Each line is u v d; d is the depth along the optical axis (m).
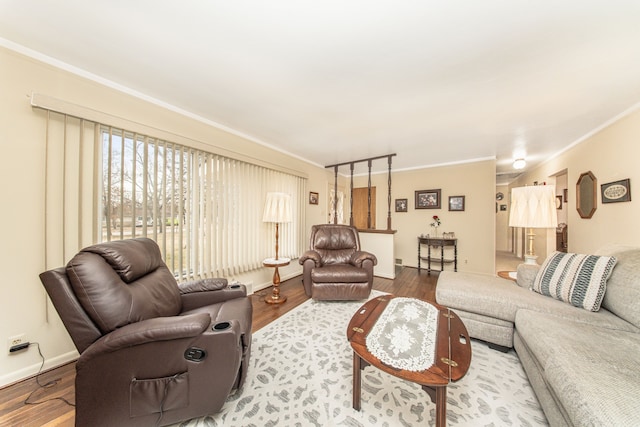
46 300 1.53
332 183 5.12
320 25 1.27
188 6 1.16
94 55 1.53
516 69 1.63
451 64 1.59
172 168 2.19
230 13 1.20
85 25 1.28
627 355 1.03
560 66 1.59
